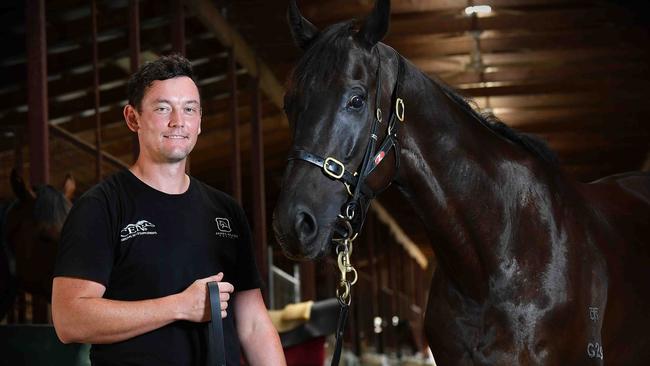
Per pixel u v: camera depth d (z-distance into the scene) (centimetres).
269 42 991
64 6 808
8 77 870
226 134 1254
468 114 271
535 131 1320
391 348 1916
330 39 239
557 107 1230
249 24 941
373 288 1680
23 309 589
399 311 2134
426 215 260
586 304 259
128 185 204
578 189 286
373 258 1739
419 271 2720
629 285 274
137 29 685
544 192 268
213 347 190
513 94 1155
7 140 662
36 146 526
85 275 191
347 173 231
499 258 256
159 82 202
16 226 422
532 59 1044
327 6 888
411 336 1895
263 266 964
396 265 2162
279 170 1491
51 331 297
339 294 232
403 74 250
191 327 200
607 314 266
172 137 202
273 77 1088
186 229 203
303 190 225
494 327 255
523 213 262
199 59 999
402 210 1955
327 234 227
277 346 218
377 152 240
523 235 260
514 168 266
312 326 575
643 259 284
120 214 200
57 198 426
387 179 245
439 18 938
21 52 815
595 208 285
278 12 912
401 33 959
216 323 190
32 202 430
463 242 259
